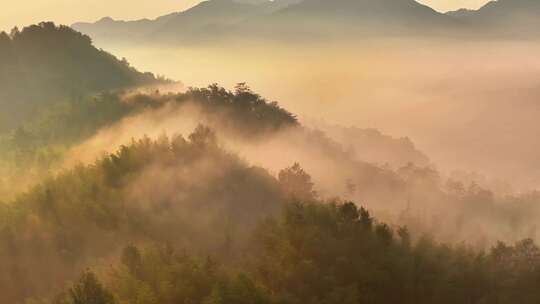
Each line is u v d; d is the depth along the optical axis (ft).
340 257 236.02
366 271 228.22
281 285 225.35
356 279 226.79
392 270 233.14
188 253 256.32
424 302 223.92
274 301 204.03
